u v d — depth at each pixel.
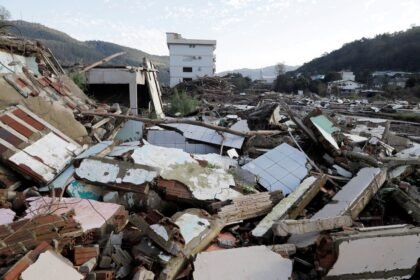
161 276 3.64
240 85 50.22
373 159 7.11
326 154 8.12
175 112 17.44
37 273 3.15
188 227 4.53
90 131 7.87
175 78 53.03
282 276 3.89
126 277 3.75
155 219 4.43
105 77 14.34
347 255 3.86
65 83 10.19
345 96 52.47
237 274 3.83
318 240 4.09
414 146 11.10
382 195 6.11
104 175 5.53
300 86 58.03
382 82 63.94
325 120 8.73
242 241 4.81
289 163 7.12
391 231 4.14
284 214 5.20
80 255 3.73
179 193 5.53
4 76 7.17
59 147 6.17
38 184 5.37
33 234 3.66
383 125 17.92
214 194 5.65
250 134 8.60
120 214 4.68
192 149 8.88
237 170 6.63
